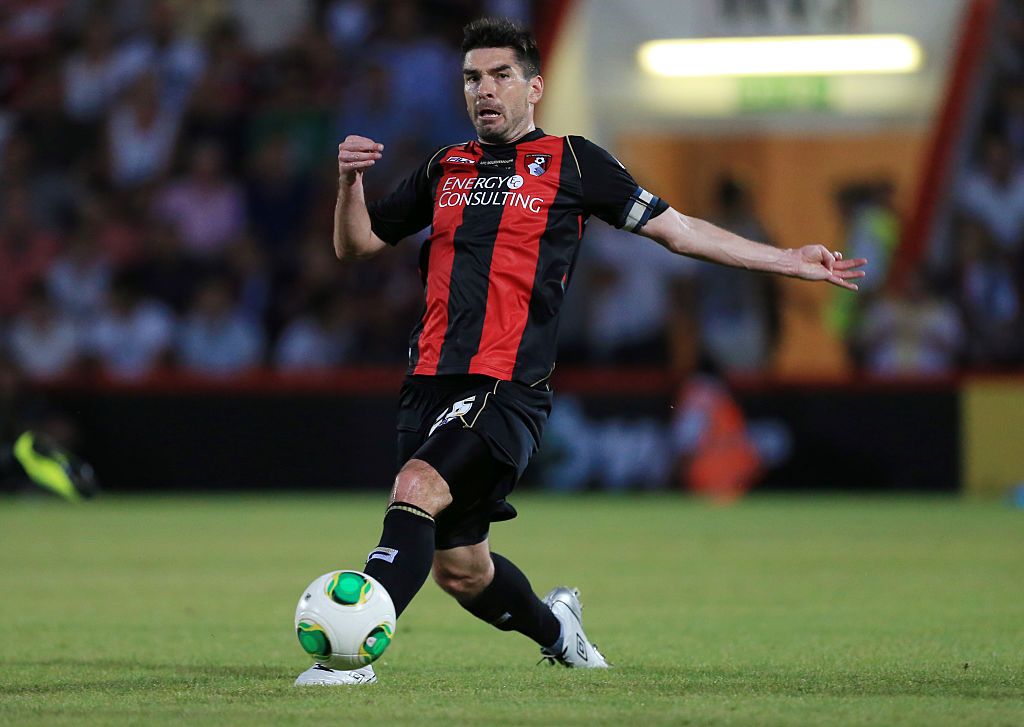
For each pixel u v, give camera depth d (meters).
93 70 71.69
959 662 17.31
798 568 31.53
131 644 19.47
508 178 15.57
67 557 34.50
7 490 58.47
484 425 14.69
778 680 15.59
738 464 56.94
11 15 73.56
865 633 20.69
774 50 68.44
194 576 30.22
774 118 68.94
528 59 15.88
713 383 57.91
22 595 26.53
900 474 57.34
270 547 36.97
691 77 68.88
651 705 13.45
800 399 57.81
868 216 68.25
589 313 64.88
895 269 66.62
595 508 51.78
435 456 14.48
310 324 64.25
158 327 64.62
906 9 67.69
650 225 15.63
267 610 24.03
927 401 57.16
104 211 67.94
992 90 67.50
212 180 68.00
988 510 49.78
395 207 16.09
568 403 58.84
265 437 58.88
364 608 13.88
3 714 12.80
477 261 15.34
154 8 72.56
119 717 12.56
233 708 13.09
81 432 59.34
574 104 68.81
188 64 71.06
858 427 57.59
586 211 15.70
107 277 65.75
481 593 15.57
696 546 37.03
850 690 14.70
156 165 69.19
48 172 69.88
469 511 14.98
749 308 64.56
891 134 68.50
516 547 36.81
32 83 72.00
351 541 38.66
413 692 14.27
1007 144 67.31
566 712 12.92
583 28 68.69
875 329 63.88
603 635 20.61
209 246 66.56
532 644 19.61
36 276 66.06
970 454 57.03
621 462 58.44
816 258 15.63
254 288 65.12
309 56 70.50
